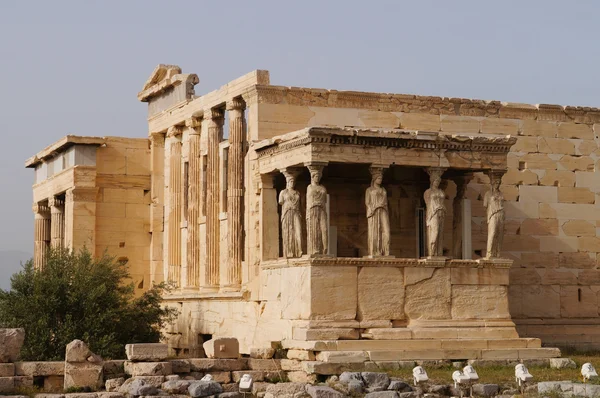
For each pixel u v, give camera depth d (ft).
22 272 218.18
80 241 254.06
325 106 210.59
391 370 174.91
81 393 159.12
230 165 221.87
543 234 231.30
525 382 158.71
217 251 232.53
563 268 232.53
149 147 264.11
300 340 183.21
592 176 236.63
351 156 189.47
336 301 185.88
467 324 192.24
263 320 201.77
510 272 228.02
